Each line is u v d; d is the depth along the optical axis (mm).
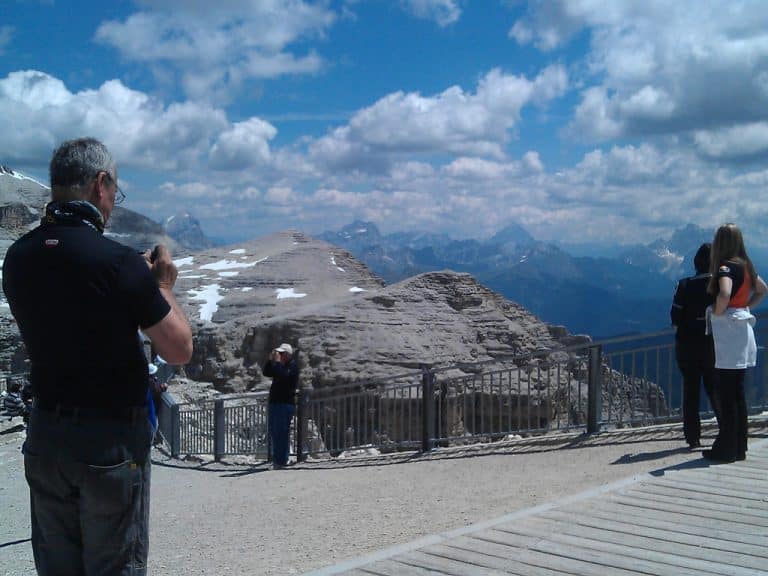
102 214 3818
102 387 3537
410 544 5848
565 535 5840
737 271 7688
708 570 5020
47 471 3549
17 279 3592
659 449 9242
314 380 33219
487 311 40438
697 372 8852
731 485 7039
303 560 6402
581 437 10836
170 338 3684
